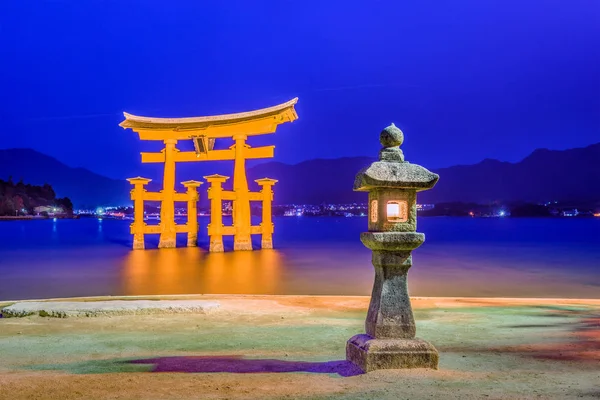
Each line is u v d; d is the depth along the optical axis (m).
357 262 38.50
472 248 52.28
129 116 43.81
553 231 92.44
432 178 7.46
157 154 46.69
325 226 129.12
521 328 11.69
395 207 7.57
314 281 28.84
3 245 55.84
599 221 151.62
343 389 6.38
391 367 7.31
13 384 6.70
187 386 6.64
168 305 13.69
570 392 6.21
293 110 40.94
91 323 12.20
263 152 42.31
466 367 7.71
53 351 9.29
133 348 9.55
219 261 37.62
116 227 115.38
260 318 13.02
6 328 11.59
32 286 26.73
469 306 15.58
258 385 6.66
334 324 12.16
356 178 8.03
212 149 44.66
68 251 47.09
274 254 42.59
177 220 117.12
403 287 7.59
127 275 30.55
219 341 10.20
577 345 9.65
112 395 6.23
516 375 7.14
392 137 7.81
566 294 24.45
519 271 34.09
